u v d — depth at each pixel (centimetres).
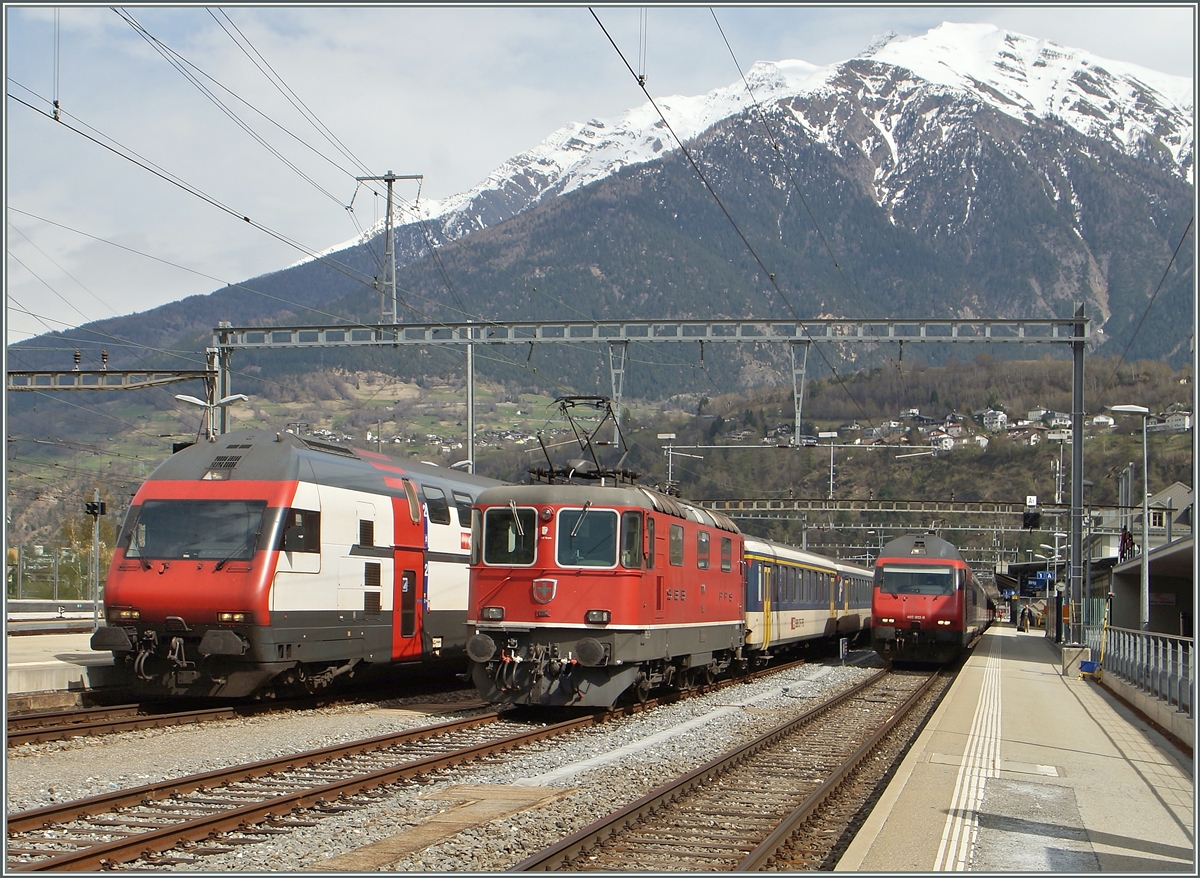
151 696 1880
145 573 1647
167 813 955
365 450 2003
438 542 2102
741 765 1306
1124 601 4784
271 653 1638
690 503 2203
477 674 1728
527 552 1706
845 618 4134
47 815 902
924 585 3133
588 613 1670
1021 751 1491
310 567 1712
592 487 1728
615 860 844
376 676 2078
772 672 2928
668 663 1931
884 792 1138
